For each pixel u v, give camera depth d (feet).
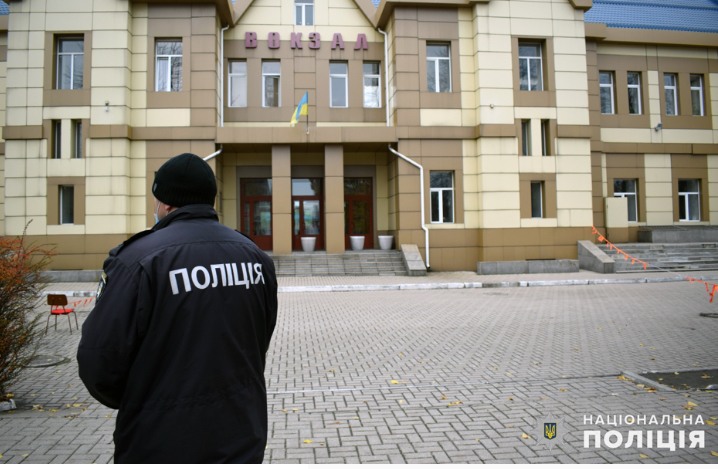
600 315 33.35
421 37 67.00
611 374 19.04
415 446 12.53
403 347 24.62
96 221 60.03
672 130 79.36
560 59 67.67
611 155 77.71
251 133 64.80
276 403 16.11
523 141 68.08
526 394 16.67
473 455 11.92
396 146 68.13
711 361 20.89
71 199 61.77
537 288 51.37
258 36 72.23
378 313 35.96
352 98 73.20
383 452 12.19
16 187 60.34
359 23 74.02
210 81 63.52
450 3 66.39
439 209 67.72
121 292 5.63
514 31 66.85
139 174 62.23
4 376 15.97
